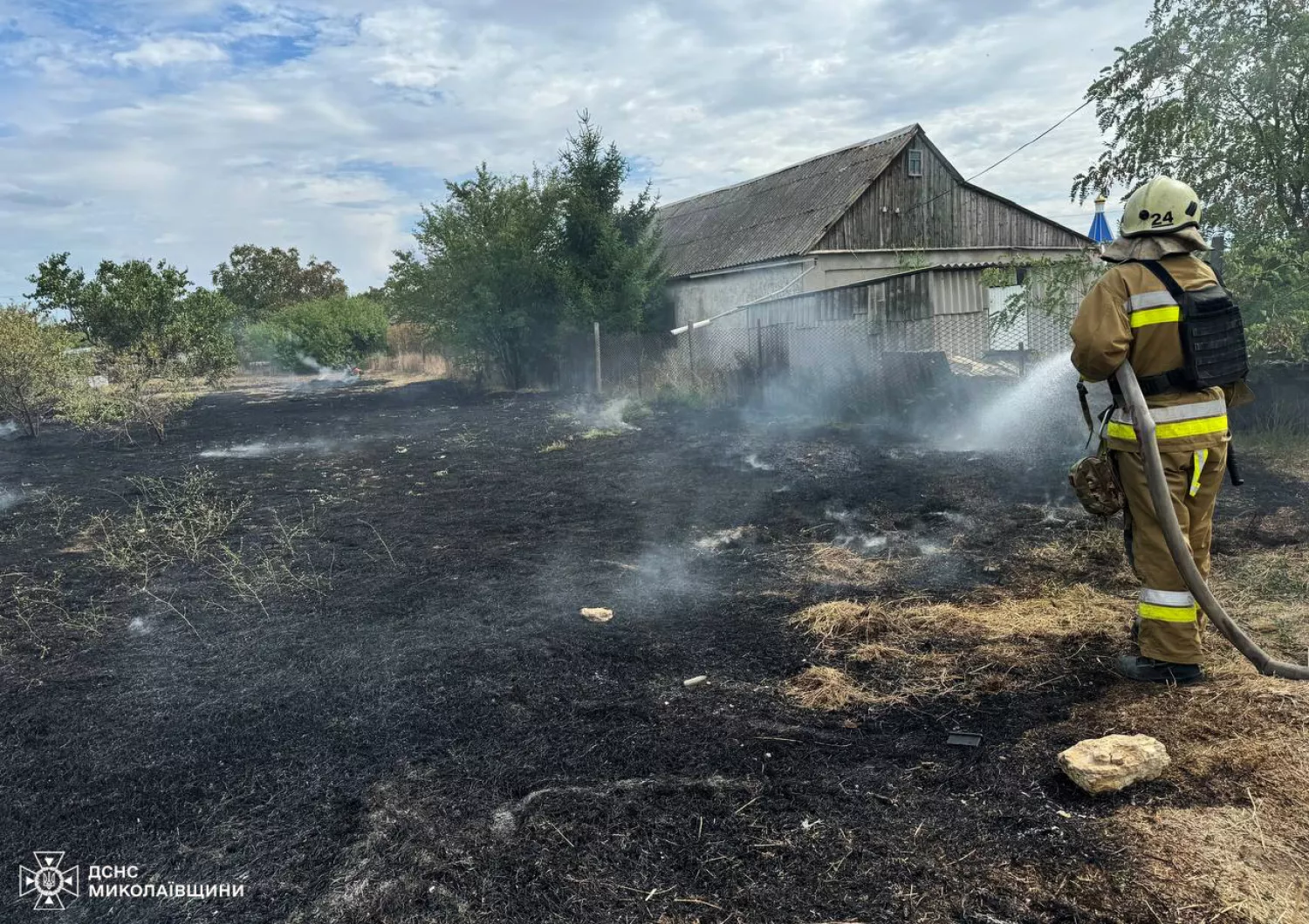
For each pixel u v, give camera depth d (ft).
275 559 18.84
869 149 64.59
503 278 63.21
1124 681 10.18
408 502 25.09
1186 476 9.74
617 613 14.53
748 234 67.41
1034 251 66.80
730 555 17.87
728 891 7.11
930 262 62.59
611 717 10.59
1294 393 24.76
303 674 12.46
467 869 7.66
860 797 8.36
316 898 7.41
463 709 11.03
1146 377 9.86
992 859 7.13
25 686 12.51
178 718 11.18
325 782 9.39
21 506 27.61
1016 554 16.31
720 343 53.57
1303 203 26.63
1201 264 10.02
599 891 7.23
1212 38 26.78
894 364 35.32
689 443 33.42
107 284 76.59
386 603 15.61
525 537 20.21
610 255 61.57
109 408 43.52
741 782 8.84
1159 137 28.07
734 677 11.66
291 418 52.65
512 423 44.39
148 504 26.73
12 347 43.93
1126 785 7.79
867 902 6.80
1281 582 13.17
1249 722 8.43
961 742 9.25
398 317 73.05
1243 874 6.44
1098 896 6.49
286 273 168.25
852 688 10.91
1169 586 9.79
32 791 9.51
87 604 16.42
